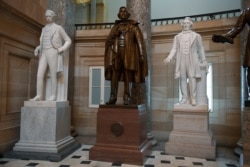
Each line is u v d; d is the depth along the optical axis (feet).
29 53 19.95
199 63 17.67
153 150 18.63
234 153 17.70
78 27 26.96
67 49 17.69
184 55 17.58
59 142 16.40
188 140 16.94
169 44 23.85
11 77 17.72
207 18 23.06
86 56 26.37
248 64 10.73
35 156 15.31
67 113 18.13
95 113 25.86
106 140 15.29
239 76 20.95
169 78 23.77
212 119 22.06
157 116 24.00
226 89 21.56
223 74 21.79
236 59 21.16
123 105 15.14
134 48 15.60
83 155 16.53
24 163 14.47
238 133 20.77
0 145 16.05
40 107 16.21
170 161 15.43
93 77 26.22
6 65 17.04
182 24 18.01
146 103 20.33
